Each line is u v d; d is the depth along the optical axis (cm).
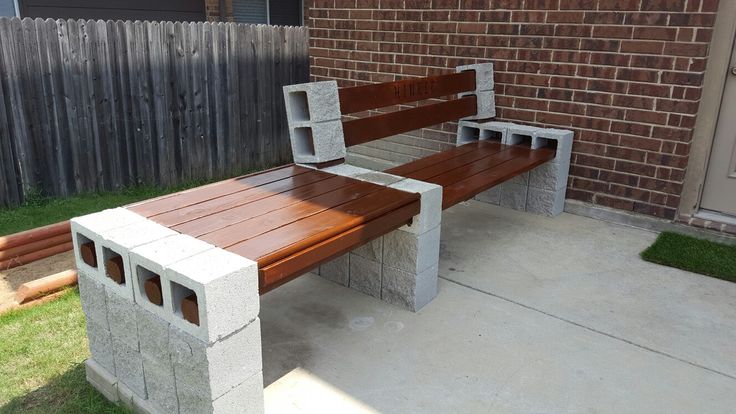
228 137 614
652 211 417
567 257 371
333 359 259
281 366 253
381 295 312
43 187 490
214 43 576
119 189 541
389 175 313
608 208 436
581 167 441
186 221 232
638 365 257
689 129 387
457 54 488
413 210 277
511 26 450
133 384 223
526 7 438
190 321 184
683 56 377
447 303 310
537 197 446
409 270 294
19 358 261
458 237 402
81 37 483
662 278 343
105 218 231
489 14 459
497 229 418
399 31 520
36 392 237
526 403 231
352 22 552
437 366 254
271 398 232
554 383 244
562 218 442
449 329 284
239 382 196
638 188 419
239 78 609
